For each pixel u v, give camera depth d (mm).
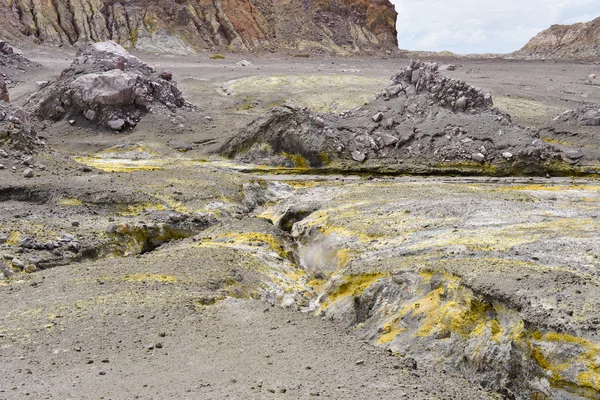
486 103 37250
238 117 46281
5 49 61688
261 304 13719
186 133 41469
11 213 20422
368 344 11461
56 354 10602
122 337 11383
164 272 15797
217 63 75938
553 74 73562
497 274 12820
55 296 14000
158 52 82875
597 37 108250
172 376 9500
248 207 25297
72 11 86375
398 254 16297
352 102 50812
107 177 24953
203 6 95938
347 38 104375
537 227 17516
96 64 45469
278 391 8781
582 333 10320
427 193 24016
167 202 22734
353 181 30922
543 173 33344
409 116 37031
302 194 26281
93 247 18875
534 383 10461
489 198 22812
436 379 10336
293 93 54625
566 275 12539
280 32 101000
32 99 46219
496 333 11438
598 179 32094
